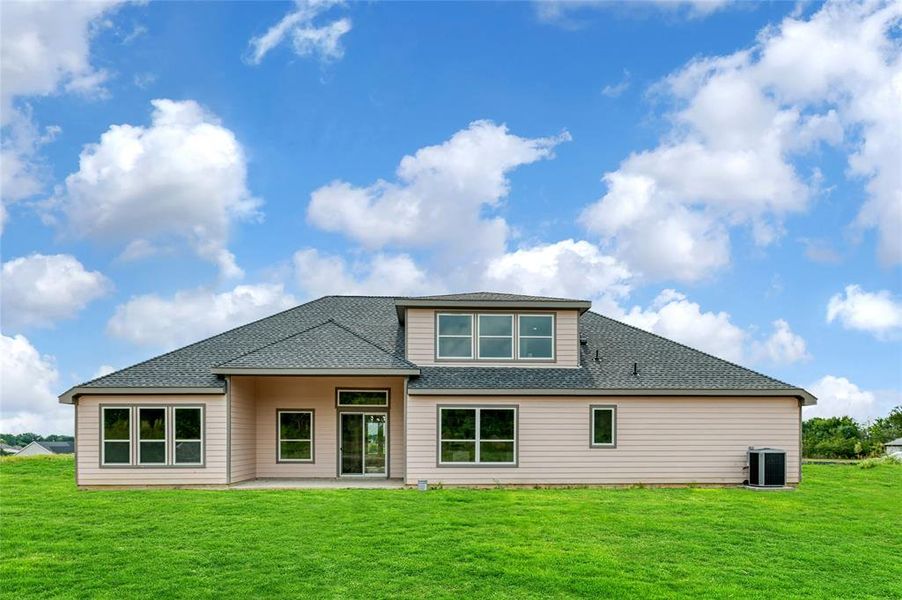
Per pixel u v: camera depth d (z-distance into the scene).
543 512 15.16
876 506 16.70
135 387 19.27
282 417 22.20
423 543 12.19
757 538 12.91
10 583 10.04
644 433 19.94
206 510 15.34
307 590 9.73
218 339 22.92
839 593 9.70
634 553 11.70
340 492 18.08
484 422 19.69
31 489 19.27
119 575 10.41
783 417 20.27
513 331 21.14
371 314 25.36
